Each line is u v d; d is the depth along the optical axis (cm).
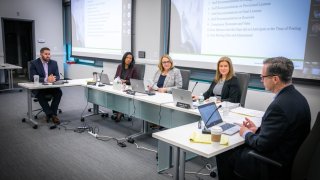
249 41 384
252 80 392
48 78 421
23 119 431
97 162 291
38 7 790
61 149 325
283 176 174
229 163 197
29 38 836
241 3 388
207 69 443
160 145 251
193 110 267
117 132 391
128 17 568
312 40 325
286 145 171
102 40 646
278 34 354
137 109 353
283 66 175
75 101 589
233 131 205
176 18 481
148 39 544
